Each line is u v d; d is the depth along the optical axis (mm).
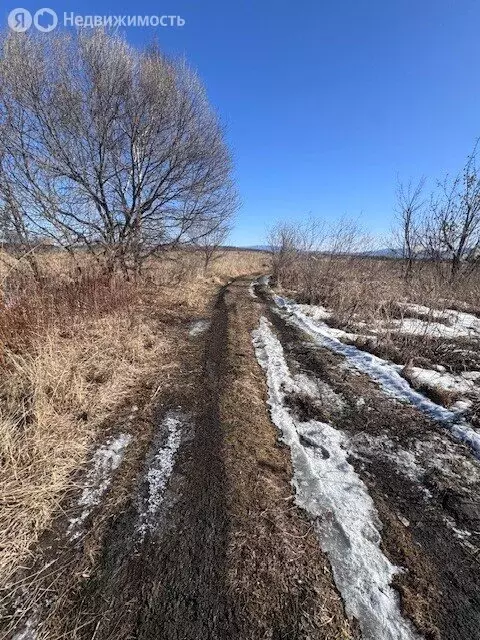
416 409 3889
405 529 2316
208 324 7496
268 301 10875
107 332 5320
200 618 1761
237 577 1969
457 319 7336
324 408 3920
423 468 2920
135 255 10086
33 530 2215
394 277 11555
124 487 2629
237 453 3047
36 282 5426
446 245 11000
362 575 1997
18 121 7184
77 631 1693
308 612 1794
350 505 2510
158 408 3803
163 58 8836
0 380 3500
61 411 3379
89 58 7699
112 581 1937
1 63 6750
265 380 4656
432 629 1725
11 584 1896
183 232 10836
